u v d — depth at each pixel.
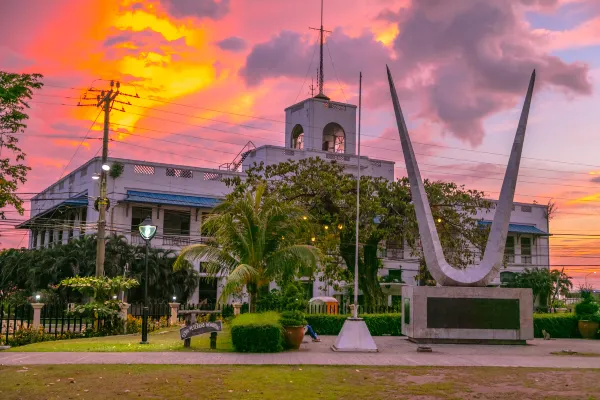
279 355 15.05
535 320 24.22
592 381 12.00
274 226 20.20
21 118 21.33
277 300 24.81
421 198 22.09
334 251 31.08
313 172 29.70
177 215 41.69
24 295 35.03
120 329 23.55
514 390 10.98
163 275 36.56
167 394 10.04
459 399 10.17
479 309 20.36
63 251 35.44
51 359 13.55
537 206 54.41
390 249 46.88
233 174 43.44
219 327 16.31
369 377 12.09
